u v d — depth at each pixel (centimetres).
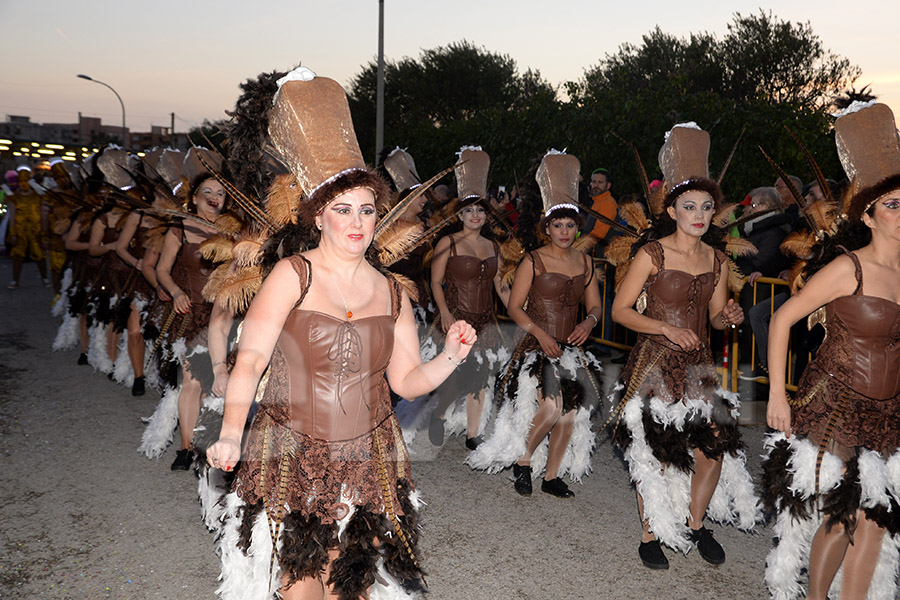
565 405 473
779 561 332
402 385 275
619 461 546
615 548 409
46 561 385
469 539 417
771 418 325
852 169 325
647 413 386
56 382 740
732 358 661
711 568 387
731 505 423
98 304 755
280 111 276
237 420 244
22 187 1374
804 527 329
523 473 486
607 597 357
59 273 1077
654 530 378
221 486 346
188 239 493
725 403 393
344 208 258
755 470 515
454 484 499
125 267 739
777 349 323
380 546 263
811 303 315
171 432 531
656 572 382
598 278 516
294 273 257
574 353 483
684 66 2462
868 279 307
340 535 259
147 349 688
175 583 365
